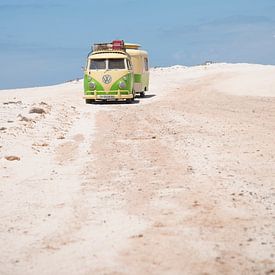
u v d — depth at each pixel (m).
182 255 7.32
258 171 12.63
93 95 36.19
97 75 36.09
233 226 8.50
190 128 21.22
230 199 10.06
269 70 62.53
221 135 19.02
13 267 7.03
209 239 7.92
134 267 6.93
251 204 9.72
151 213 9.26
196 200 10.02
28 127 20.95
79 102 38.06
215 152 15.34
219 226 8.52
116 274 6.73
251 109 29.28
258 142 17.20
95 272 6.81
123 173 12.60
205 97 39.56
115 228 8.52
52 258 7.32
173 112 28.77
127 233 8.26
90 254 7.43
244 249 7.50
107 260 7.19
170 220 8.85
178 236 8.07
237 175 12.19
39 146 16.67
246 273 6.71
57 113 27.69
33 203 10.10
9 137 17.89
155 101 38.34
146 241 7.88
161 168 13.09
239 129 20.70
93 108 32.97
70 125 23.11
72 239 8.05
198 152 15.36
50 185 11.54
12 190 11.10
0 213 9.47
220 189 10.84
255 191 10.66
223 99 36.88
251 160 14.05
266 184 11.26
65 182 11.81
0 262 7.21
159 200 10.09
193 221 8.78
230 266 6.93
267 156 14.59
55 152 15.81
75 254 7.45
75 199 10.34
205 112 28.34
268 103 32.62
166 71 76.12
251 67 74.62
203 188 10.95
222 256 7.26
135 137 18.86
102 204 9.93
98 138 18.73
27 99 40.62
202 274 6.69
